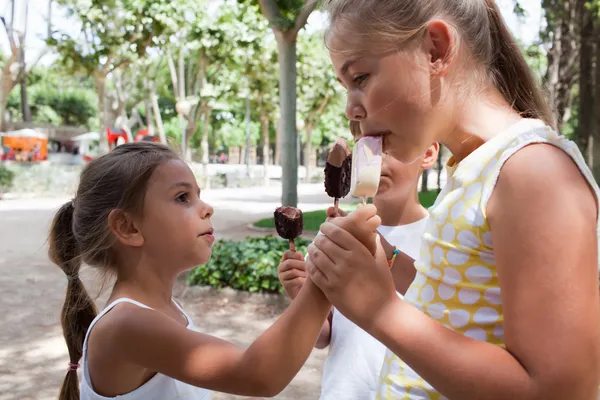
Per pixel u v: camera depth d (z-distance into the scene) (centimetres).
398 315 116
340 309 121
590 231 107
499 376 105
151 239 165
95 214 169
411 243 211
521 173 112
